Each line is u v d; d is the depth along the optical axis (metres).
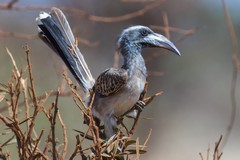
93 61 25.44
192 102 31.45
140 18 25.48
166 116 30.12
